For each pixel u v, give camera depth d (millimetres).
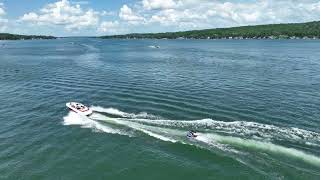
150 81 84125
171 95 68688
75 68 112375
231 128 49781
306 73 99875
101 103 64375
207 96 67875
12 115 59375
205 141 45250
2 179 38719
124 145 45938
